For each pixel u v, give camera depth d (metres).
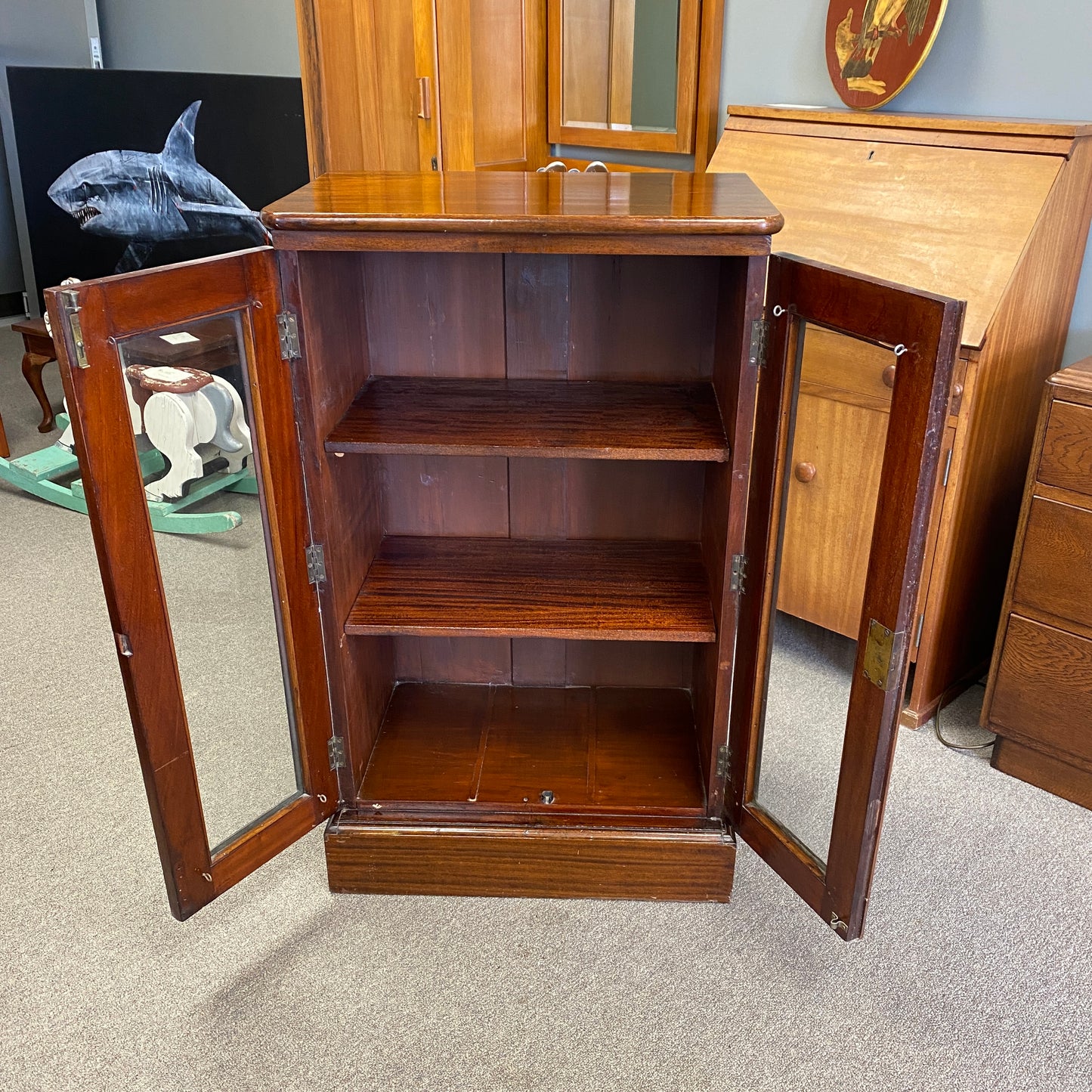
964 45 2.31
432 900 1.85
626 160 3.14
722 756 1.78
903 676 1.39
